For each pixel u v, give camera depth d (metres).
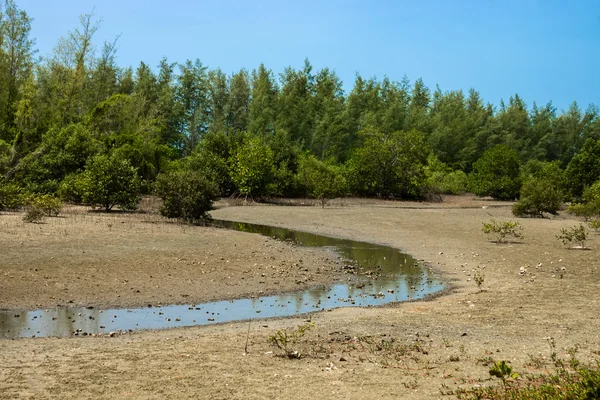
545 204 33.75
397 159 50.69
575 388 5.36
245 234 22.55
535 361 6.99
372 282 14.13
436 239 22.94
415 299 12.09
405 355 7.43
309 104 78.06
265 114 73.31
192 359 7.15
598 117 99.88
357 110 82.25
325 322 9.59
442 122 85.44
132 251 16.17
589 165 44.22
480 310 10.62
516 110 99.56
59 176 35.09
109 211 28.84
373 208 39.91
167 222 24.98
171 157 62.66
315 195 44.78
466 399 5.53
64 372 6.54
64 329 9.03
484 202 50.72
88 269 13.49
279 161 49.03
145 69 76.19
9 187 27.58
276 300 11.76
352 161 54.16
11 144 39.47
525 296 12.05
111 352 7.50
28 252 14.88
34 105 42.94
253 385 6.09
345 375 6.49
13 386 6.01
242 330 9.02
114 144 41.75
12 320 9.50
